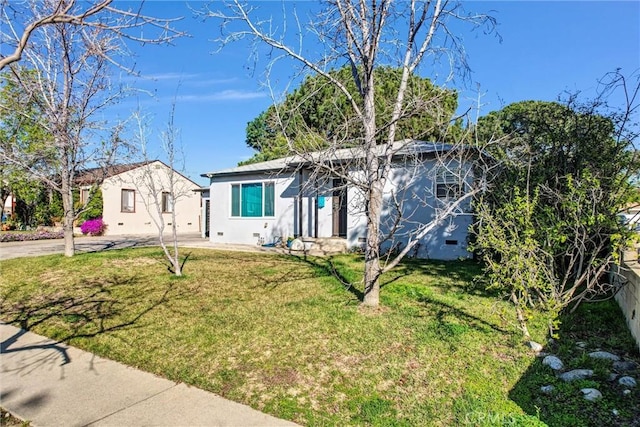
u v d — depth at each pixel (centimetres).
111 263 973
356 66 605
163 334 503
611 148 586
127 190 2347
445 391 344
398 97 577
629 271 488
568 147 633
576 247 503
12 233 1897
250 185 1600
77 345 484
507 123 724
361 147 571
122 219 2323
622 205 499
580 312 545
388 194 1170
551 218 498
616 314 538
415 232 600
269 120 625
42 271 898
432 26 573
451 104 633
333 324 516
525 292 470
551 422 294
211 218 1728
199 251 1280
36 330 545
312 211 1430
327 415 312
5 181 1689
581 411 308
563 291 543
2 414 324
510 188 614
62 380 388
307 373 384
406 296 648
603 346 439
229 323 535
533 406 316
